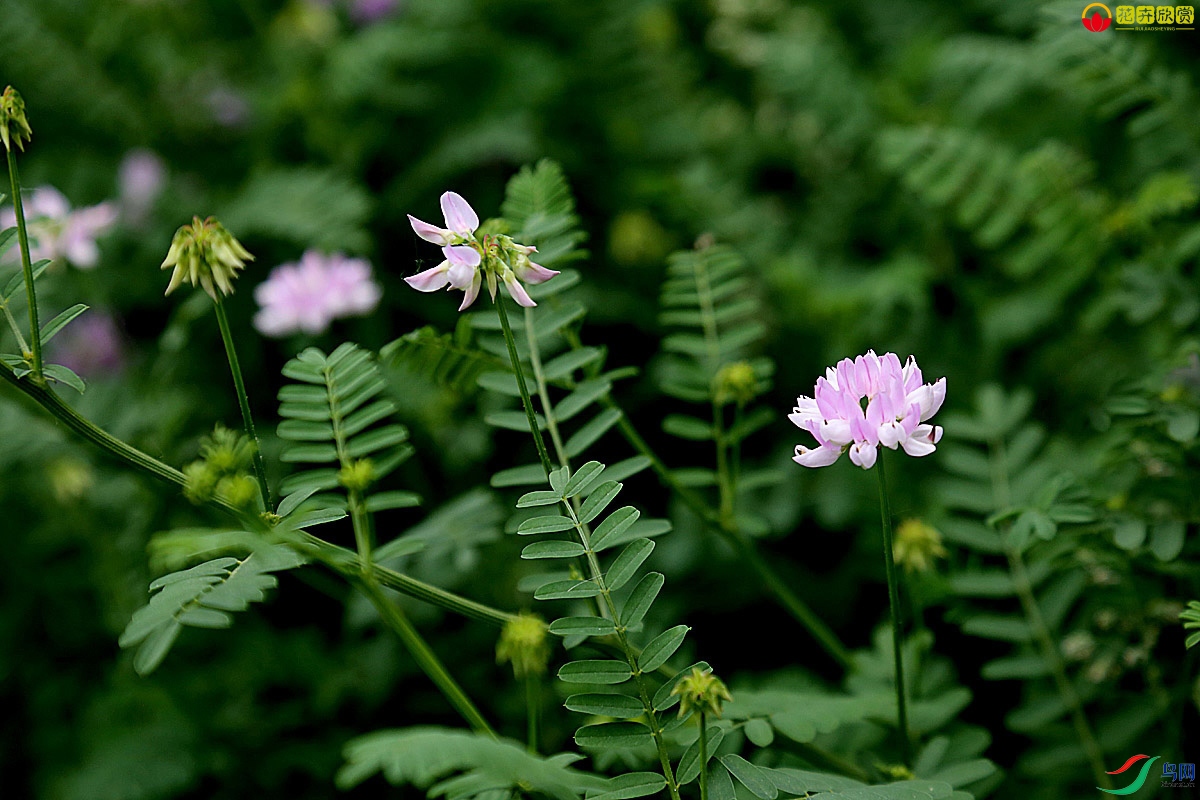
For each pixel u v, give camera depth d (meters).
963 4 1.16
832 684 0.79
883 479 0.65
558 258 0.72
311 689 0.84
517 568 0.84
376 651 0.84
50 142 1.15
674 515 0.88
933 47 1.02
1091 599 0.73
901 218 1.04
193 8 1.32
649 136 1.20
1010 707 0.79
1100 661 0.72
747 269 1.02
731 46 1.34
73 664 0.86
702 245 0.77
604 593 0.64
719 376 0.74
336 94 1.11
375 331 1.00
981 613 0.74
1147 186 0.82
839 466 0.87
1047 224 0.84
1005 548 0.75
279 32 1.26
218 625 0.60
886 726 0.71
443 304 1.03
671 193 1.07
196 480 0.65
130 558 0.84
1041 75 0.89
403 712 0.84
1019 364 0.88
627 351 1.00
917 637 0.74
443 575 0.82
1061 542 0.73
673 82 1.25
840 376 0.65
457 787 0.62
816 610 0.86
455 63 1.16
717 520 0.74
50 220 0.84
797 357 0.97
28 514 0.87
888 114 1.03
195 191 1.13
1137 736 0.72
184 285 1.03
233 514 0.65
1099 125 0.94
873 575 0.86
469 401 0.88
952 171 0.86
